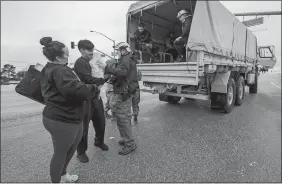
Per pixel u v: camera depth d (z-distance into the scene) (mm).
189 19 4746
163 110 6043
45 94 1910
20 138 4059
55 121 1890
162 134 3873
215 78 5055
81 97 1827
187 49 3918
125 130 3045
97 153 3137
